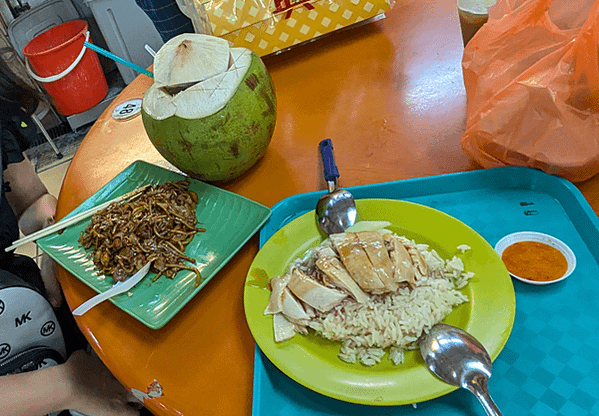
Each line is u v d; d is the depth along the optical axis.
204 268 0.83
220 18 1.24
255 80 0.92
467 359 0.60
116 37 2.66
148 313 0.76
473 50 0.92
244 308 0.73
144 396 0.68
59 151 2.91
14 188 1.31
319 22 1.34
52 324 1.03
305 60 1.40
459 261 0.73
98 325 0.80
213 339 0.74
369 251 0.72
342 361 0.66
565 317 0.67
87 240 0.92
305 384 0.61
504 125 0.83
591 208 0.77
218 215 0.92
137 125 1.31
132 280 0.81
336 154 1.06
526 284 0.72
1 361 0.95
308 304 0.69
